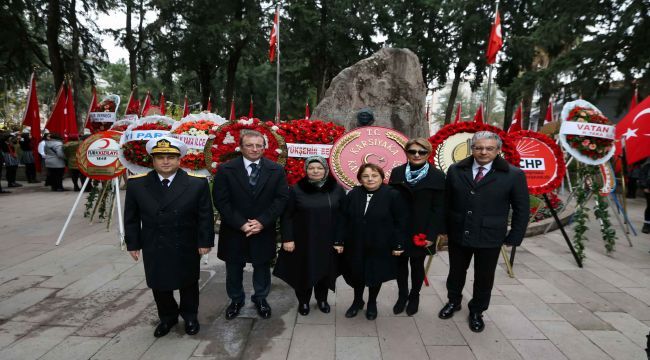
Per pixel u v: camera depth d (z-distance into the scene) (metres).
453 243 3.12
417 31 23.27
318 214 3.06
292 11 21.61
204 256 4.84
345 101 6.30
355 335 2.91
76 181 10.90
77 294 3.66
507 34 20.17
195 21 21.59
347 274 3.22
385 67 6.33
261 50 22.59
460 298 3.26
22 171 13.49
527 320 3.19
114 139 5.46
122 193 10.07
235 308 3.20
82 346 2.72
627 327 3.06
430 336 2.90
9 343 2.75
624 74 12.68
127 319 3.15
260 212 3.03
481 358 2.60
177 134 4.43
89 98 31.17
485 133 2.86
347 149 4.21
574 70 13.66
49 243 5.45
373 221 3.02
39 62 21.72
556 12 14.44
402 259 3.25
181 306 2.92
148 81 36.06
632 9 11.79
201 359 2.56
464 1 19.89
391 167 4.21
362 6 22.61
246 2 21.45
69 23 18.98
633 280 4.16
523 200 2.87
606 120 4.64
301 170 4.11
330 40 23.02
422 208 3.09
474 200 2.91
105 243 5.46
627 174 9.80
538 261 4.82
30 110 9.90
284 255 3.22
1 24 17.98
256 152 3.02
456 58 22.27
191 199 2.69
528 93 15.35
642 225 7.03
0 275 4.17
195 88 27.36
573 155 4.73
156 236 2.64
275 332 2.95
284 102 33.69
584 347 2.75
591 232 6.45
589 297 3.69
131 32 22.08
